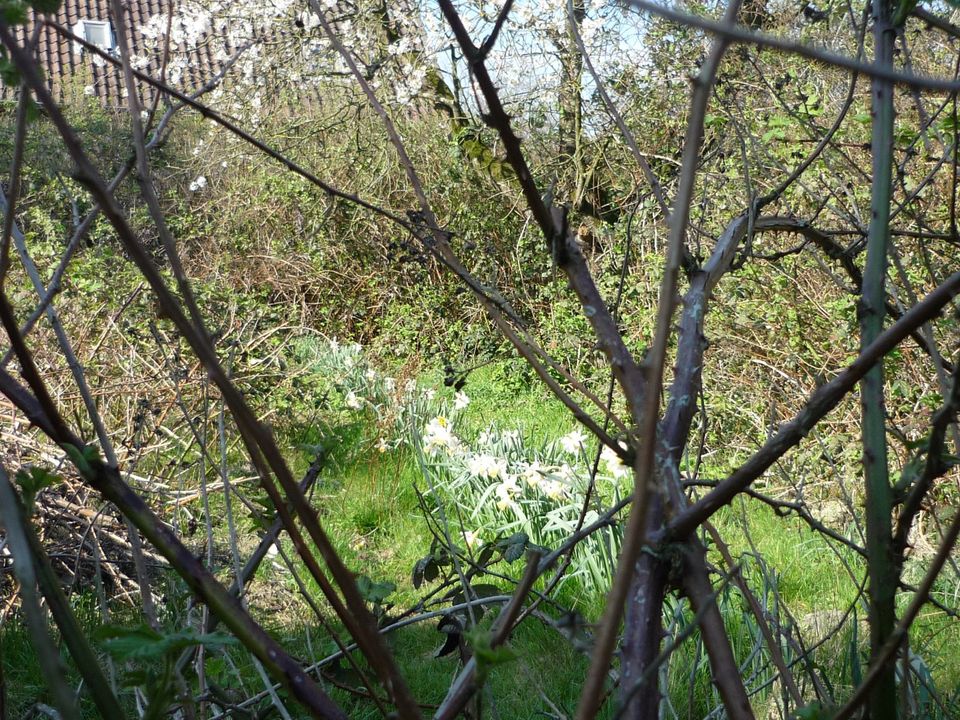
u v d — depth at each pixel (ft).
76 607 13.50
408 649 13.01
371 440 23.17
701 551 3.11
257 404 21.99
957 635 11.68
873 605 3.00
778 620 6.77
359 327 39.29
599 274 29.40
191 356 17.97
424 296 34.96
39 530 14.70
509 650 2.27
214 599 2.67
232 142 36.14
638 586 3.14
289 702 5.51
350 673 5.81
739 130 7.42
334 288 38.47
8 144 28.48
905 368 15.92
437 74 34.09
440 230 4.00
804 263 18.56
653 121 29.19
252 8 31.96
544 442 23.04
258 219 39.78
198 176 37.14
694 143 1.86
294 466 21.31
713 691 9.67
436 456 20.89
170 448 16.52
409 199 36.94
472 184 34.12
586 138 32.09
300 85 34.24
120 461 14.99
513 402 28.94
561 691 10.87
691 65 21.59
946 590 12.81
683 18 1.58
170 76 31.53
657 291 26.02
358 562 17.19
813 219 5.46
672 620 8.70
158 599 13.38
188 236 35.22
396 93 32.55
